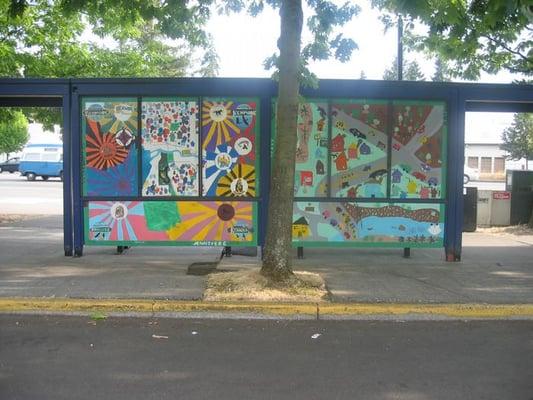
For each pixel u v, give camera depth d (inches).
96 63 619.2
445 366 212.5
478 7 330.0
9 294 300.8
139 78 395.2
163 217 402.0
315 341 243.3
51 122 661.3
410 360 219.1
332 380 197.5
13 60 548.4
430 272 366.6
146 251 438.3
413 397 183.2
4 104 440.5
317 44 327.0
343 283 332.5
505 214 647.1
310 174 404.5
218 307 284.8
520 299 302.2
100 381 194.7
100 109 399.9
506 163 2513.5
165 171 401.7
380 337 249.8
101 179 402.6
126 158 401.7
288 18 307.6
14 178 1758.1
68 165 402.6
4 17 524.7
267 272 316.2
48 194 1096.2
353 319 278.8
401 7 266.2
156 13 365.4
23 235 520.4
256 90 396.5
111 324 266.5
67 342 238.2
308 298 297.3
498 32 501.0
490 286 330.0
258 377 199.9
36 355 221.1
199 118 399.5
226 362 215.5
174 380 196.4
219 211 401.4
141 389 188.1
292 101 311.4
